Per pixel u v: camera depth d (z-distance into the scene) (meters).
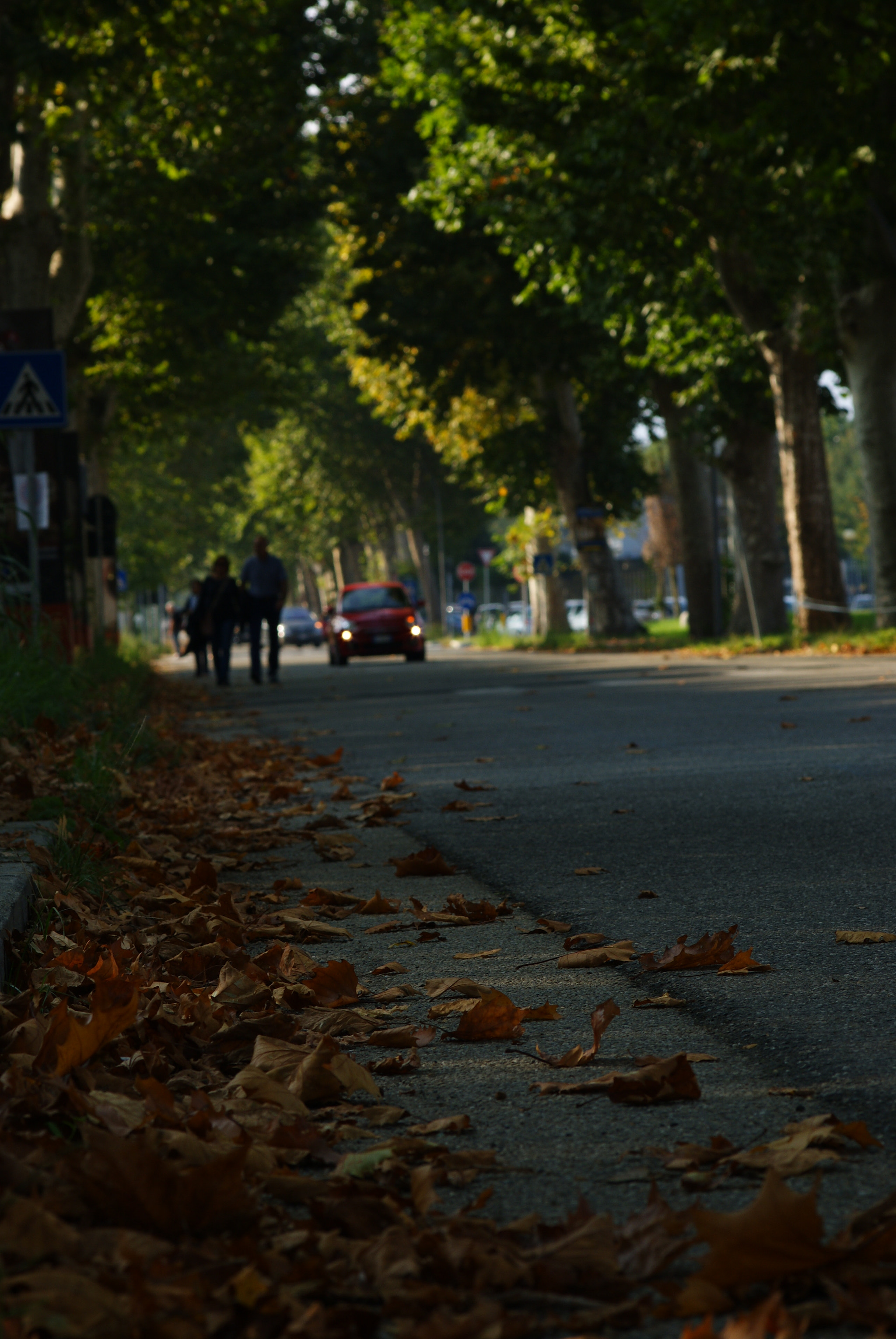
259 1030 3.53
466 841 6.85
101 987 3.25
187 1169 2.45
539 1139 2.88
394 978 4.34
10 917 4.27
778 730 11.24
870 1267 2.09
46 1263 2.06
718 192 23.83
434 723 14.35
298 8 28.45
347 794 8.80
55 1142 2.53
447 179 27.08
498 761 10.35
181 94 27.14
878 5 19.27
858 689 15.12
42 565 17.11
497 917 5.18
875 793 7.43
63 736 9.84
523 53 24.33
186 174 30.64
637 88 21.28
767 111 20.02
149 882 5.95
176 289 33.00
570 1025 3.74
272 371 42.25
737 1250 2.09
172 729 13.83
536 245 25.73
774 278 24.97
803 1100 3.03
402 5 27.66
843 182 21.44
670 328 28.61
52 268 29.09
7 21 20.58
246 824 7.82
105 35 24.05
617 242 24.53
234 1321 1.98
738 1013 3.72
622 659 29.00
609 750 10.61
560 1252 2.20
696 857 6.01
